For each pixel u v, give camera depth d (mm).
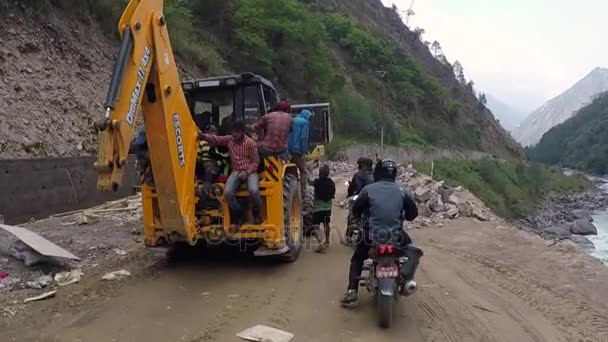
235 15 36812
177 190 6430
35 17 15234
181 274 7340
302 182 9281
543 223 49969
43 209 11359
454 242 10008
